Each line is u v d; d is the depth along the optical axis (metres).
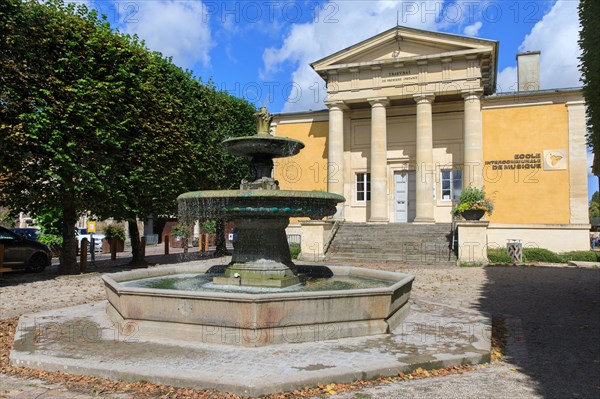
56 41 14.48
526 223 23.91
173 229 36.28
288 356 5.83
